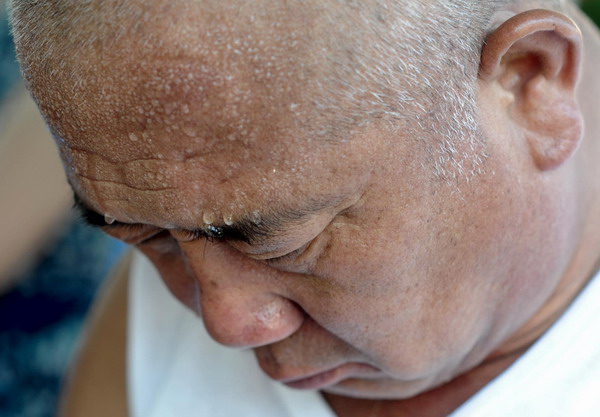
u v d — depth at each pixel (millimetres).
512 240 961
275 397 1307
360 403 1230
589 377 1108
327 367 1049
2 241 1809
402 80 802
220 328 947
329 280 904
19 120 1882
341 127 785
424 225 878
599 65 1146
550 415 1116
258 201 807
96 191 862
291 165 790
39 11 810
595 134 1106
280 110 767
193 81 753
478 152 884
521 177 936
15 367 1873
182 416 1371
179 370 1382
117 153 815
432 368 1028
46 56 805
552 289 1071
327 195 812
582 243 1112
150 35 748
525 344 1142
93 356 1520
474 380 1157
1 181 1834
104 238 1882
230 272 915
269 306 953
